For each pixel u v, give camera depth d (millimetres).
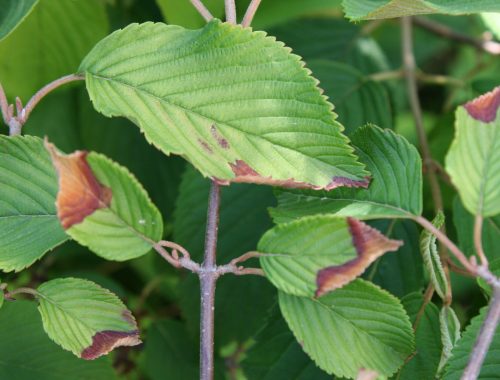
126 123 551
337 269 336
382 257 441
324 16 614
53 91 526
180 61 369
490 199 332
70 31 476
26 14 396
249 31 365
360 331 352
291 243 341
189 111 365
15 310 417
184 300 511
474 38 649
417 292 388
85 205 330
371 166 373
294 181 357
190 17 447
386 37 750
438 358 381
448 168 330
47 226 384
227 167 357
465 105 337
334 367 350
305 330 350
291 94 363
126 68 372
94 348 367
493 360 361
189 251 502
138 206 336
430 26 644
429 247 373
